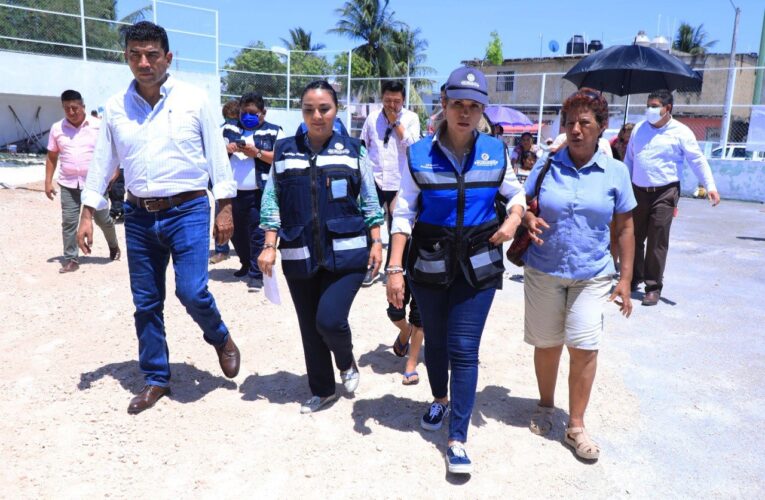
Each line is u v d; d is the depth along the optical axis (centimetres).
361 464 317
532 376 432
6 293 599
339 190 339
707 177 612
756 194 1627
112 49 2120
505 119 1962
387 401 386
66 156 667
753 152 1708
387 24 4341
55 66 2014
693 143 608
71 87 2048
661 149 610
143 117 353
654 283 623
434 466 317
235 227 651
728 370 454
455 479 306
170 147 354
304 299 357
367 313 559
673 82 823
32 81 1989
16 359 440
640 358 475
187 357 446
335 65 2662
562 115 323
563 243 319
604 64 777
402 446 334
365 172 353
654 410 389
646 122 627
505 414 375
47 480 298
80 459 316
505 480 307
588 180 318
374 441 339
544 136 1744
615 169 321
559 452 335
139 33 339
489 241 312
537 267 331
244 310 558
